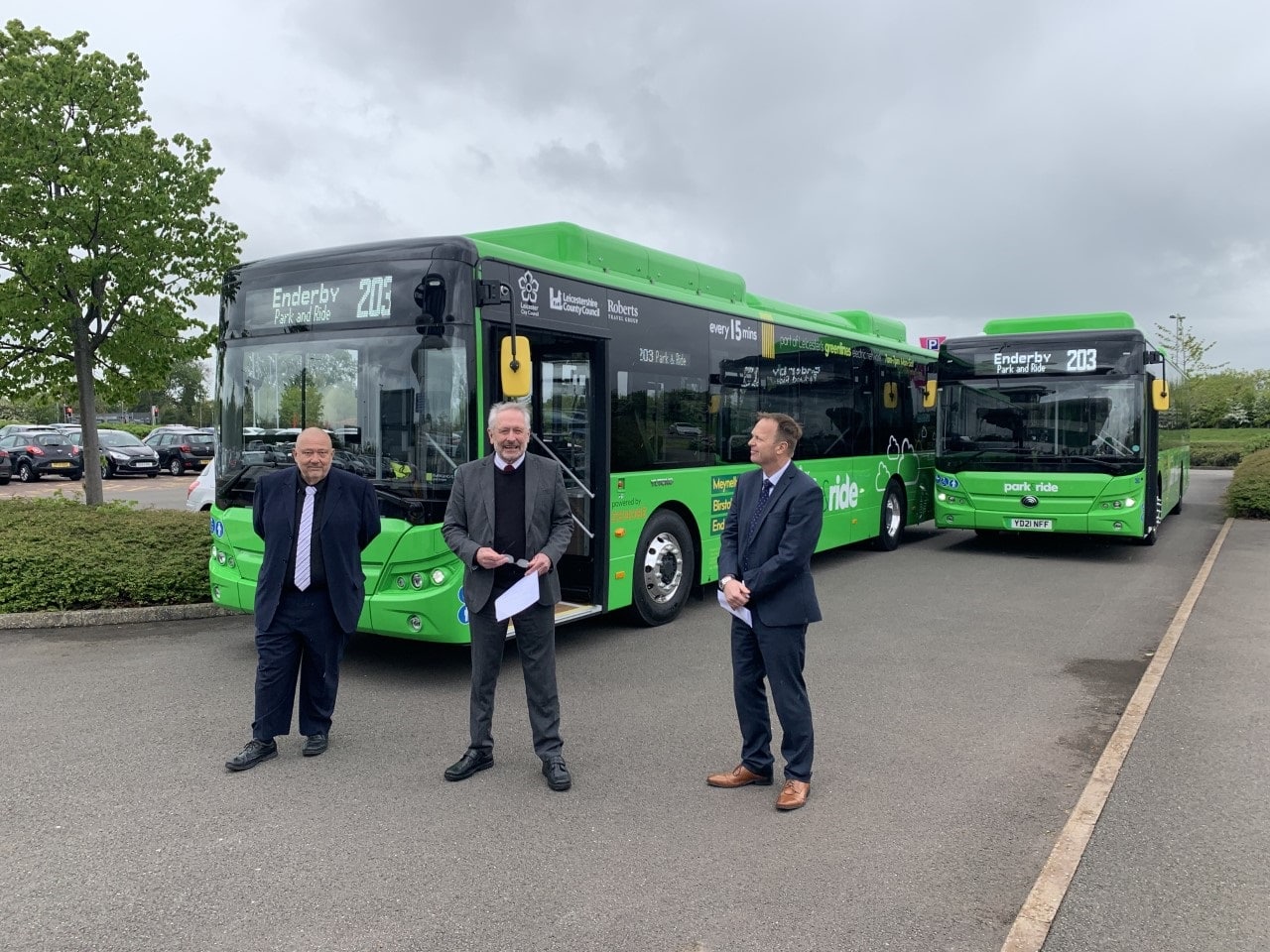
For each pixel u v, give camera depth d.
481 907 3.62
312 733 5.36
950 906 3.64
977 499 13.09
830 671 7.12
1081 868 3.92
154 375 12.59
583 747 5.48
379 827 4.36
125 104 11.68
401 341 6.52
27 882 3.82
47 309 11.18
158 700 6.30
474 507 4.94
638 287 8.34
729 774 4.94
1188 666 7.00
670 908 3.62
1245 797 4.64
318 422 6.83
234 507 7.21
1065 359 12.68
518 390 6.49
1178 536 15.41
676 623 8.95
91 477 12.10
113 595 8.80
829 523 11.87
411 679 6.90
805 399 11.22
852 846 4.17
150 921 3.52
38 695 6.40
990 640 8.16
